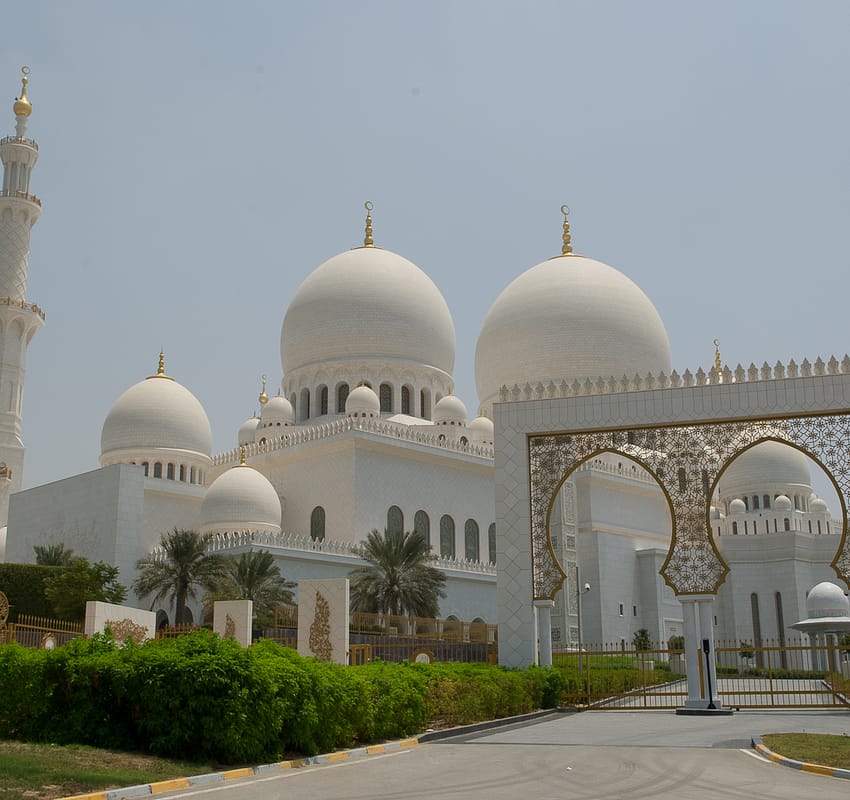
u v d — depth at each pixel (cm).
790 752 2266
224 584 5912
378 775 1966
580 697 4138
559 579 4206
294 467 7700
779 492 10388
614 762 2214
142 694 2055
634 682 4950
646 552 8081
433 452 7594
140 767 1862
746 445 4072
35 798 1548
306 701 2220
